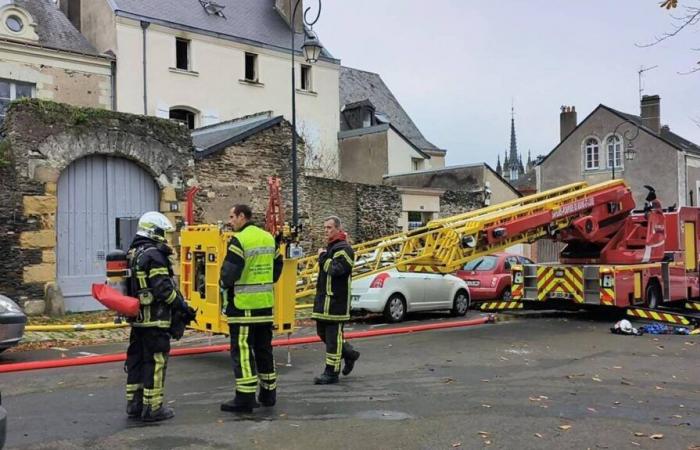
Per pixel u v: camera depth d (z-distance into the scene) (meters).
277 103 31.39
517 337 11.84
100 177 14.68
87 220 14.46
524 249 27.75
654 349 10.57
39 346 10.53
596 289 14.14
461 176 29.22
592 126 39.88
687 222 16.67
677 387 7.75
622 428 5.99
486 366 8.98
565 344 11.04
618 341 11.41
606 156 39.44
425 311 14.74
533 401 6.97
